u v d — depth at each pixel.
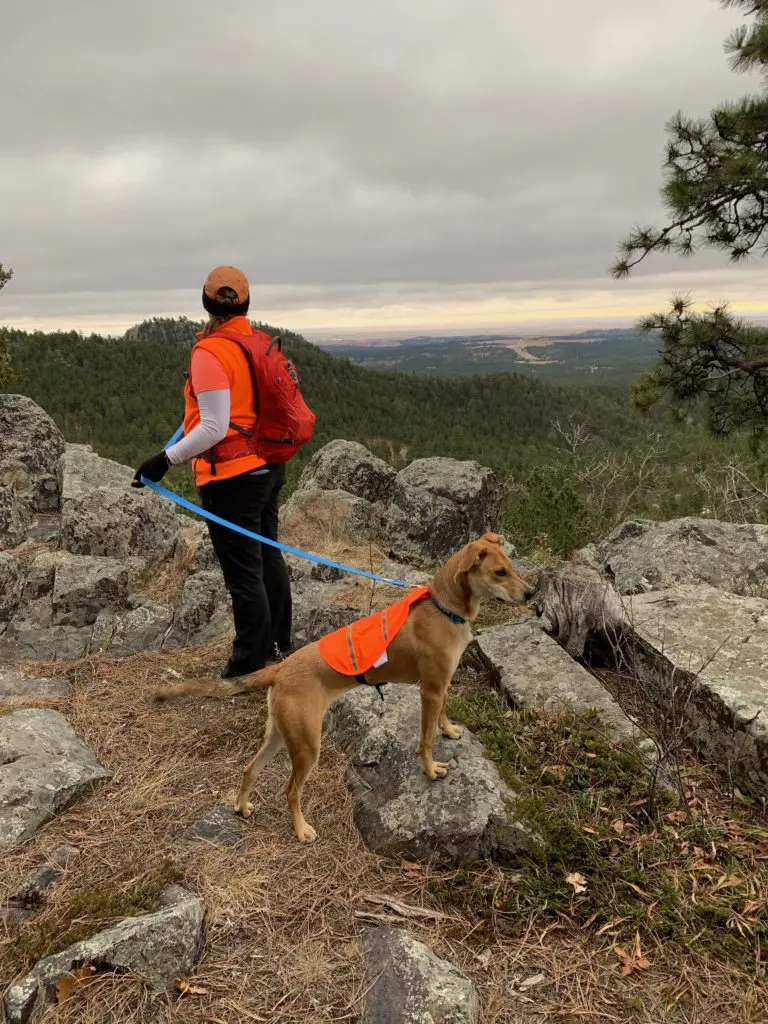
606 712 3.93
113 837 3.15
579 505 13.27
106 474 7.04
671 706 3.50
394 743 3.60
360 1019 2.21
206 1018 2.22
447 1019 2.17
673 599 5.00
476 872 2.91
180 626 5.43
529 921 2.65
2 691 4.56
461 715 3.95
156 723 4.19
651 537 6.72
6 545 6.31
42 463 7.24
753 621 4.59
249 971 2.42
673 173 10.92
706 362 11.60
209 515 4.20
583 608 4.79
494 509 8.99
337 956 2.48
